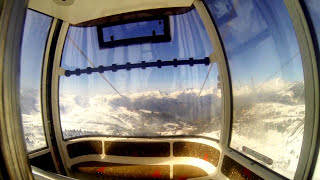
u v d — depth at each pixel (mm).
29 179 262
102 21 1153
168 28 1157
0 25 220
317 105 529
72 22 1145
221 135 1133
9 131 234
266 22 820
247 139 968
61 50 1239
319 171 542
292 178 692
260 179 804
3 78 225
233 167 990
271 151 814
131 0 953
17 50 244
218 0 1007
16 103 242
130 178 1225
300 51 563
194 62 1178
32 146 1168
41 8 982
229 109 1097
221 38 1059
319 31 522
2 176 242
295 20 562
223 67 1082
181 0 996
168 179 1191
